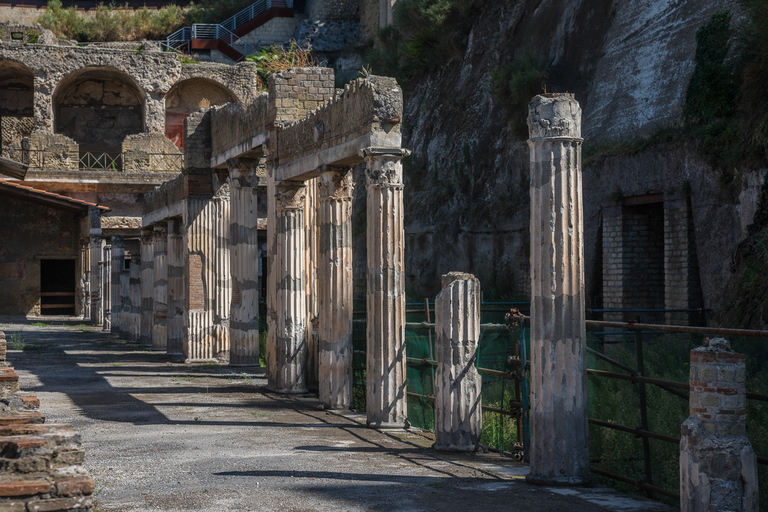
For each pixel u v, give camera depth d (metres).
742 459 4.73
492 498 6.07
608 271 17.06
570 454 6.54
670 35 18.94
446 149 28.72
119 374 15.66
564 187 6.62
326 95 13.58
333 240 11.30
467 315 8.23
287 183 13.05
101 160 45.91
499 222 22.94
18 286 37.31
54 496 4.08
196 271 18.14
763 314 12.35
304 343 12.91
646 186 16.08
